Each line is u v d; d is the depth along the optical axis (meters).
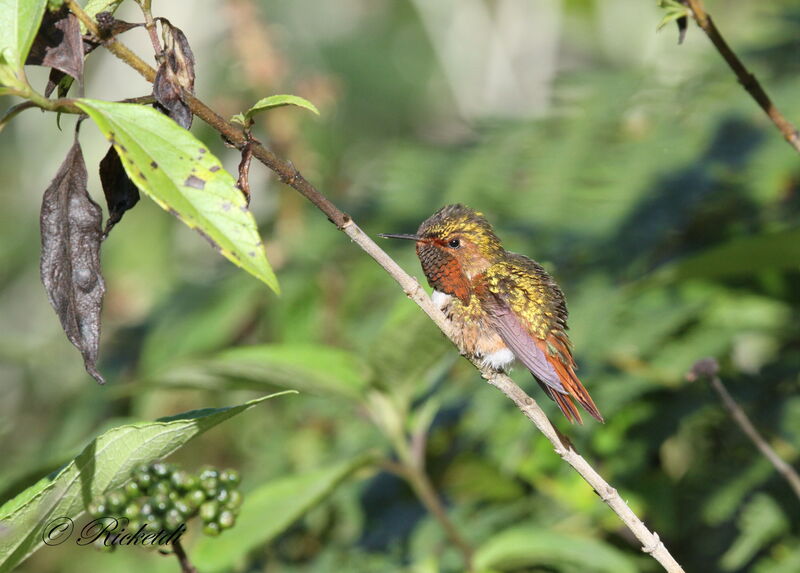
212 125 4.30
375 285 12.12
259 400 4.71
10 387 14.75
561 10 18.73
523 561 8.66
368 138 19.70
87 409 12.84
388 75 20.55
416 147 14.09
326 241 12.48
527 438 9.35
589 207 11.80
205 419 4.72
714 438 9.54
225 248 3.82
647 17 18.88
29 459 12.89
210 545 7.45
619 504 5.26
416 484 8.25
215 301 12.48
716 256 8.34
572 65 19.11
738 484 8.84
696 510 9.05
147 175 3.83
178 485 4.96
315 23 20.94
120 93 16.56
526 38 18.70
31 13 3.99
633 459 9.24
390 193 13.05
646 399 9.58
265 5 20.30
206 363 8.01
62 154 17.45
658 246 11.23
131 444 4.72
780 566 8.60
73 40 4.18
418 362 7.97
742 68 5.86
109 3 4.60
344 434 10.97
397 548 9.62
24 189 17.78
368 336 11.39
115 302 14.40
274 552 10.32
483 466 10.24
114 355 13.47
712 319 9.98
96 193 16.94
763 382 9.46
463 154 13.55
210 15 16.27
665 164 11.74
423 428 8.46
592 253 11.31
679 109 12.86
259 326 12.86
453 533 8.20
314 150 12.73
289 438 11.38
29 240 17.59
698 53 13.71
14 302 17.42
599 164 12.27
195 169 3.90
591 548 7.87
